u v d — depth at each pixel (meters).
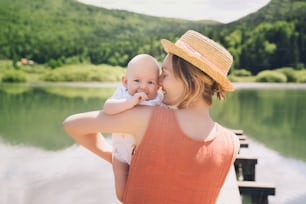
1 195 4.85
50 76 20.03
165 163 1.60
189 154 1.59
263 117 10.92
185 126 1.61
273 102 13.54
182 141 1.60
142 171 1.62
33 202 4.65
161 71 1.78
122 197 1.81
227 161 1.65
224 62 1.70
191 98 1.65
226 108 12.26
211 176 1.62
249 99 14.20
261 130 9.38
